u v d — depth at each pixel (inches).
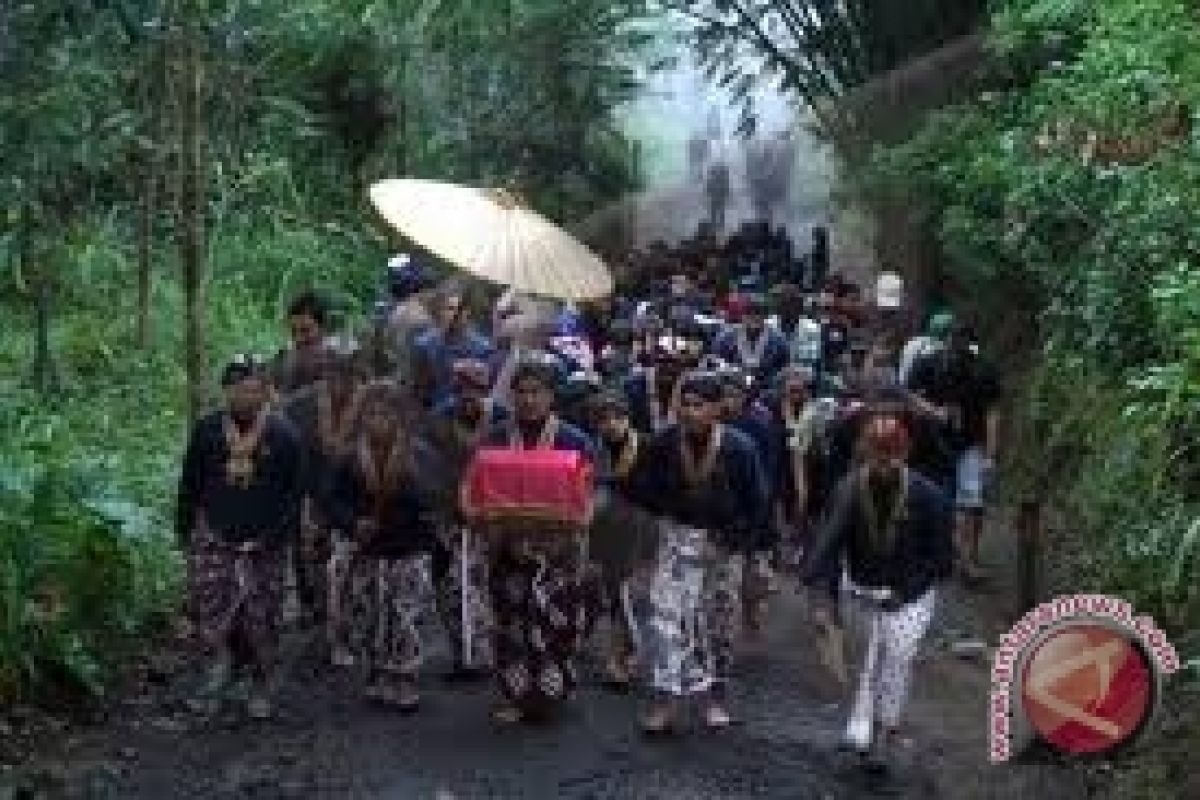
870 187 759.7
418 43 839.7
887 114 836.6
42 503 367.9
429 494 351.9
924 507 331.9
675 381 413.4
